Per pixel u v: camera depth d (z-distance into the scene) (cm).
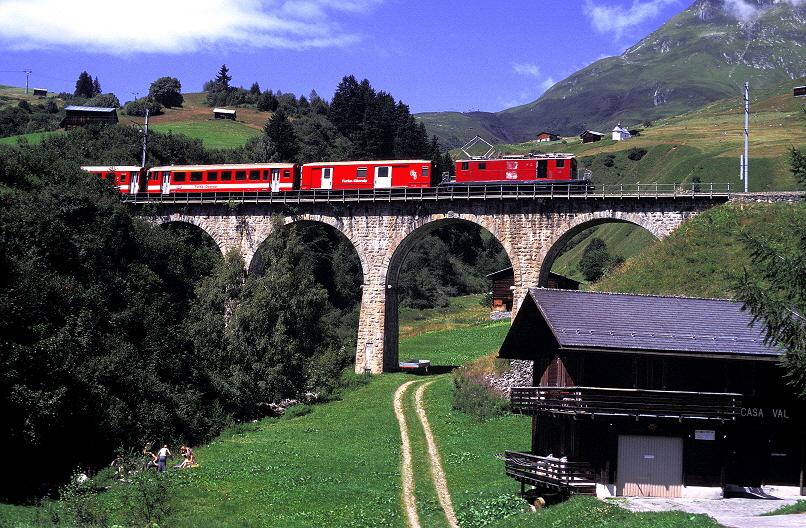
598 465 2873
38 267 4594
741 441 2977
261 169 7262
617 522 2438
